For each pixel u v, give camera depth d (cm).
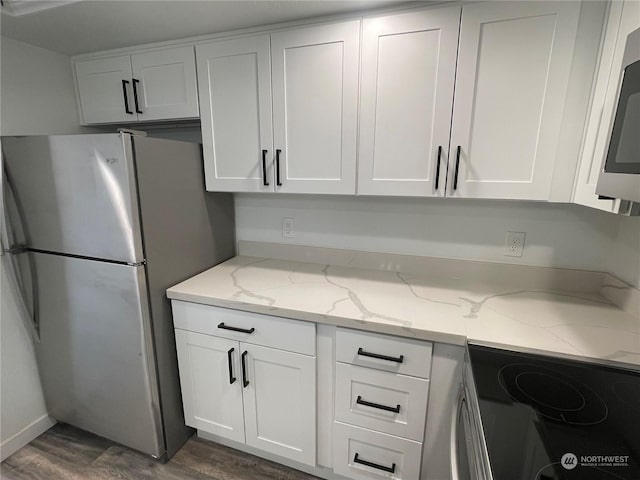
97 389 161
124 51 167
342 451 140
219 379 155
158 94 166
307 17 133
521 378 93
